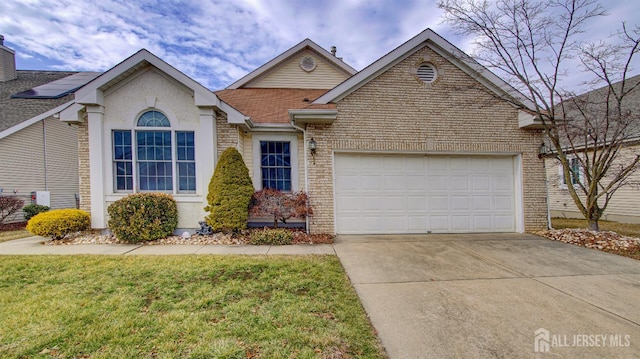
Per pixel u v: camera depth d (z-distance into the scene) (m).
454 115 8.64
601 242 6.89
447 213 8.78
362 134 8.42
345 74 12.52
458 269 5.19
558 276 4.81
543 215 8.80
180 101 8.16
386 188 8.65
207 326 3.09
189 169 8.27
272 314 3.38
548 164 13.45
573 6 7.31
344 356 2.62
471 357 2.63
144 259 5.63
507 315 3.45
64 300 3.74
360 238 7.97
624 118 7.14
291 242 7.32
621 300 3.85
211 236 7.79
